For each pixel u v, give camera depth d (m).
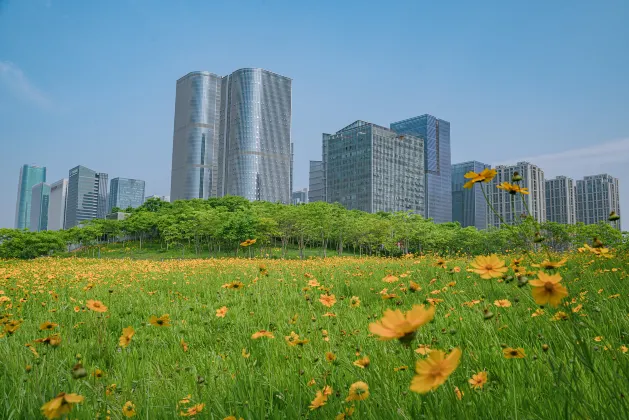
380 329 0.97
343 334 3.87
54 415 1.06
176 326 5.41
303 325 4.77
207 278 11.30
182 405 2.38
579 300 3.57
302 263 16.02
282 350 3.70
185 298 8.00
